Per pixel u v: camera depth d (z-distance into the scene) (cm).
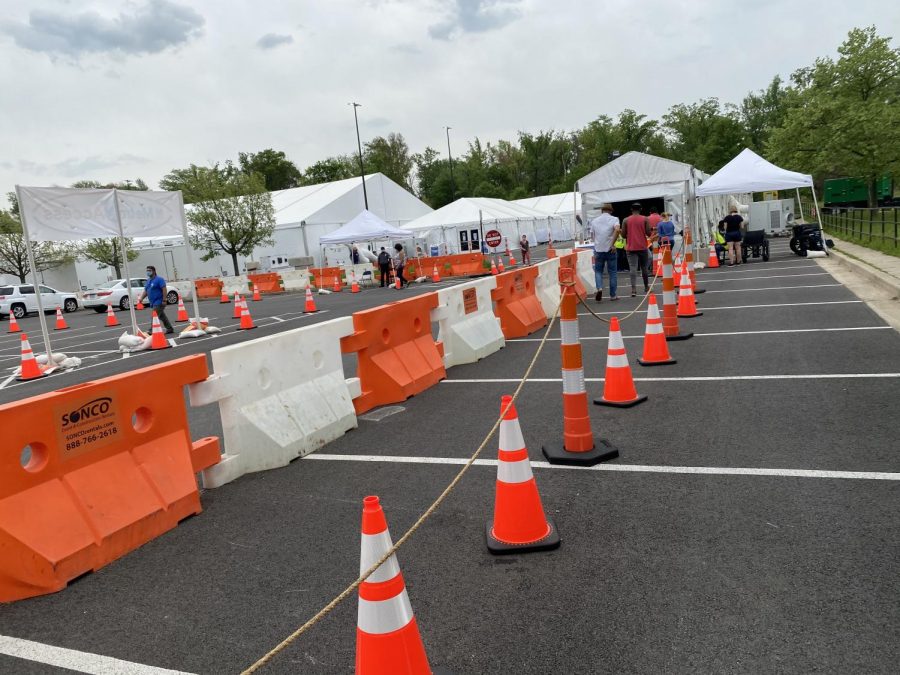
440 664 255
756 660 244
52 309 3347
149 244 4212
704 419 537
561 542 349
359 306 1988
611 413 577
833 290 1260
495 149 9756
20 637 299
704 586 296
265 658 189
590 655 254
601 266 1353
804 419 514
